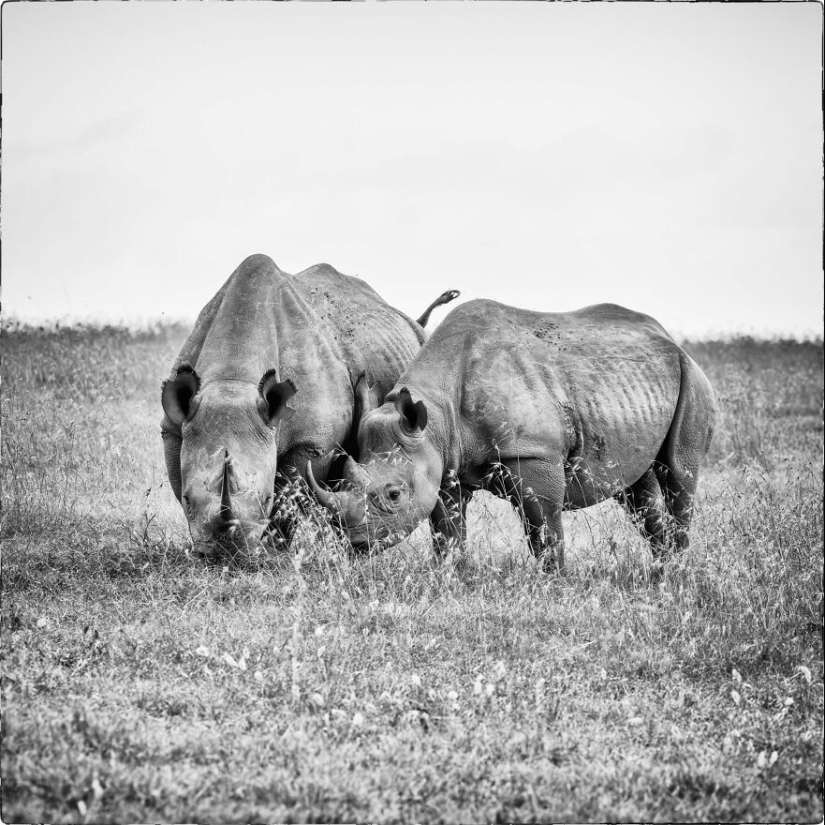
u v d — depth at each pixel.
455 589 27.95
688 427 34.03
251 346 29.86
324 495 28.55
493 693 21.66
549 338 32.22
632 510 34.81
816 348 83.69
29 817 16.66
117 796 17.19
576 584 29.28
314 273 35.81
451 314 32.09
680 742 20.38
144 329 66.88
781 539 31.94
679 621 26.59
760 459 46.50
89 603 26.89
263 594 27.17
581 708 21.62
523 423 30.61
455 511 31.59
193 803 17.19
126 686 21.58
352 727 19.86
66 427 42.00
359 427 29.81
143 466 40.31
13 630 24.69
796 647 25.44
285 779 18.03
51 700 20.73
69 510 34.28
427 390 30.62
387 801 17.67
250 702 21.03
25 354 55.78
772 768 19.53
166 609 26.19
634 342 33.41
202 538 26.48
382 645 24.09
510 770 18.80
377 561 28.78
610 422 31.83
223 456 26.91
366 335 34.41
